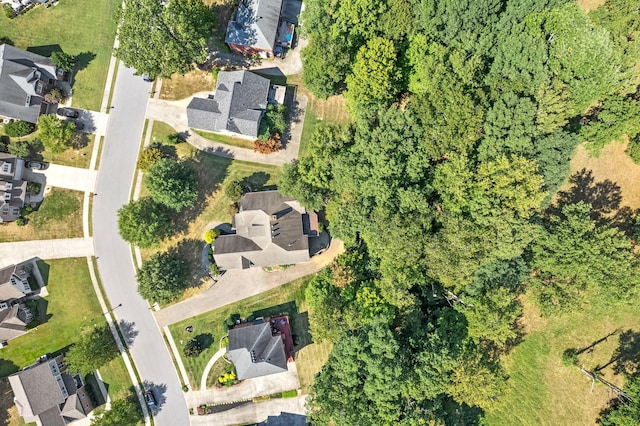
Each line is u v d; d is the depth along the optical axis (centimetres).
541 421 8106
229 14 8056
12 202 7906
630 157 7881
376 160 6756
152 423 8256
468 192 6794
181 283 7925
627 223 7988
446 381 6925
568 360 7900
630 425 7394
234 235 7912
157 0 6988
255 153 8156
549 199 7256
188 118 7731
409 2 7006
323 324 7106
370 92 7138
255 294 8219
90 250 8200
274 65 8144
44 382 7781
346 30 7138
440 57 6981
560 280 7031
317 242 8112
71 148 8150
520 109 6512
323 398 7094
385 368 6600
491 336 6875
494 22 7012
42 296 8169
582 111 7388
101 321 8225
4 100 7562
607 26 7250
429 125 6800
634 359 7988
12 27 8088
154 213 7700
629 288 6750
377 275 7650
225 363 8219
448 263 6650
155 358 8262
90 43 8125
